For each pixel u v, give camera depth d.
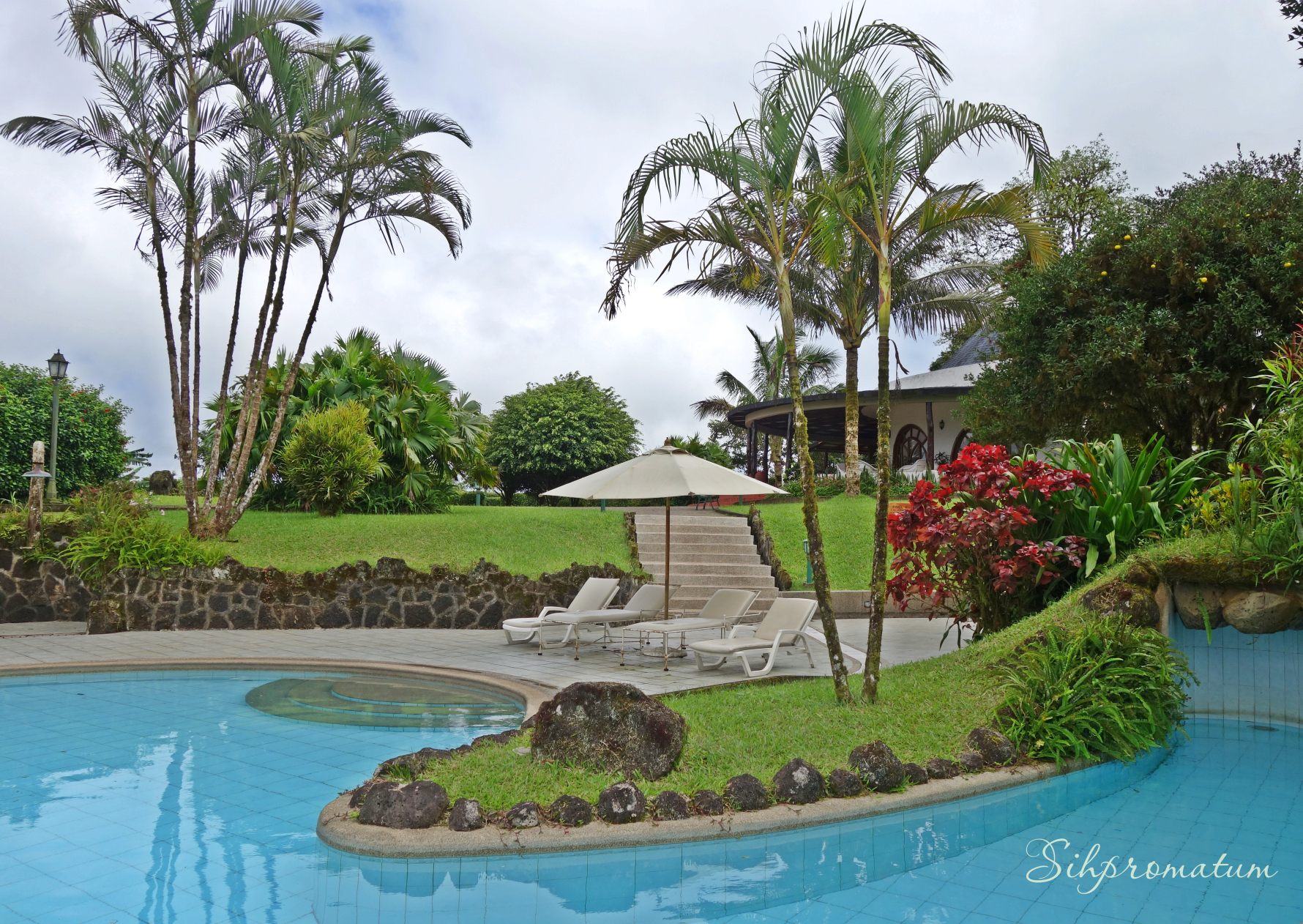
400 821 4.11
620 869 3.95
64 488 22.88
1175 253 13.30
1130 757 5.54
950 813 4.72
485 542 15.00
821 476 32.34
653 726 4.79
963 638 11.84
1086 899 3.62
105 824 4.55
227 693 8.29
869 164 6.29
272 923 3.34
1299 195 13.16
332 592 12.59
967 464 8.34
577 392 46.59
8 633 11.68
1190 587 7.22
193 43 12.77
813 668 9.40
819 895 3.68
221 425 14.56
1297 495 6.85
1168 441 15.15
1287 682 6.92
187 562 12.26
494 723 7.03
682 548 16.42
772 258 6.83
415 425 18.53
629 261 7.16
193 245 13.23
